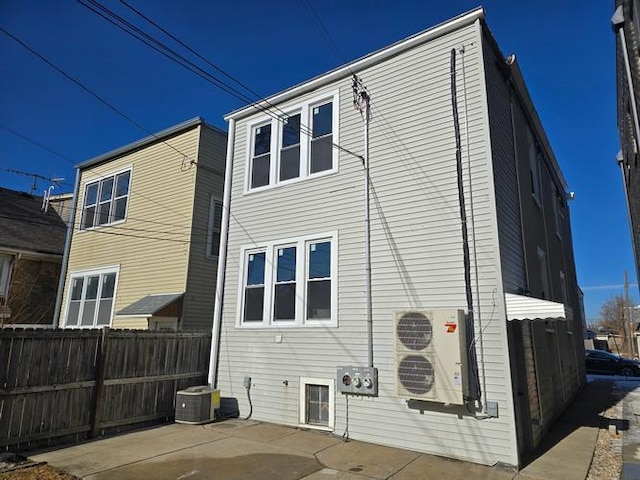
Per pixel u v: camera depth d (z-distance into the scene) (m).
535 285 8.19
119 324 11.92
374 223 7.30
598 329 70.00
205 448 6.09
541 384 7.38
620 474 5.17
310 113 8.67
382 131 7.57
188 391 7.82
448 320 5.95
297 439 6.61
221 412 8.34
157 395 7.79
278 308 8.18
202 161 11.59
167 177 12.02
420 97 7.25
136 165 12.95
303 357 7.57
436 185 6.80
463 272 6.27
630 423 8.08
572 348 12.80
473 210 6.35
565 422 8.23
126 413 7.21
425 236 6.74
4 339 5.85
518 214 7.49
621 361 21.75
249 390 8.12
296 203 8.38
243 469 5.21
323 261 7.80
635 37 6.20
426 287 6.56
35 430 6.03
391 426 6.40
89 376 6.78
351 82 8.16
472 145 6.55
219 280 9.11
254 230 8.91
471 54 6.84
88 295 13.15
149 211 12.19
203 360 8.83
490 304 5.95
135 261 12.13
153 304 10.56
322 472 5.14
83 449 6.01
